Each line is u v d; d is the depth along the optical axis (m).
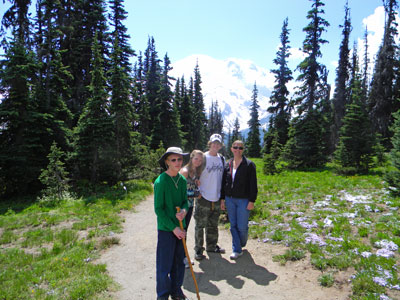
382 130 28.53
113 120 15.41
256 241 5.90
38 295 3.73
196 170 4.70
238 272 4.50
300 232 5.91
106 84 16.39
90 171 15.70
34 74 15.58
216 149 5.04
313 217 6.82
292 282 4.06
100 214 8.62
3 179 13.62
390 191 8.33
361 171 15.23
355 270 4.15
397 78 29.33
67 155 14.88
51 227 7.55
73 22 22.02
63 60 21.64
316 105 23.89
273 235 5.92
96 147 14.93
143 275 4.55
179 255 3.54
